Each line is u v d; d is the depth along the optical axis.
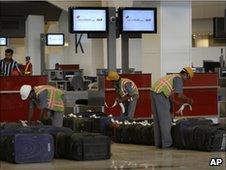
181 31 27.09
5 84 21.53
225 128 15.30
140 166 12.12
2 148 13.59
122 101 18.58
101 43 49.03
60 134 13.91
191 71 15.88
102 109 22.88
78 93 24.16
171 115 16.66
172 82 15.83
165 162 12.78
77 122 19.23
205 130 14.99
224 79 27.33
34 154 13.05
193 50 49.41
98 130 18.50
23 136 13.01
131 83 18.53
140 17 22.77
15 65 21.77
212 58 48.88
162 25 26.75
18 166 12.45
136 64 46.12
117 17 22.73
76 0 39.22
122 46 23.30
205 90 24.88
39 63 49.91
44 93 15.15
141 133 17.00
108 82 22.98
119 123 17.94
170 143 15.98
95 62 49.03
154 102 15.89
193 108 24.55
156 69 27.06
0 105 21.53
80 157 13.29
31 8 48.94
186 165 12.25
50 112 15.66
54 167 12.19
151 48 27.22
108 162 12.93
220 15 47.00
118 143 17.77
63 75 41.47
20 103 21.64
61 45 49.75
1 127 14.84
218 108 25.11
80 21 22.16
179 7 26.98
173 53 27.03
